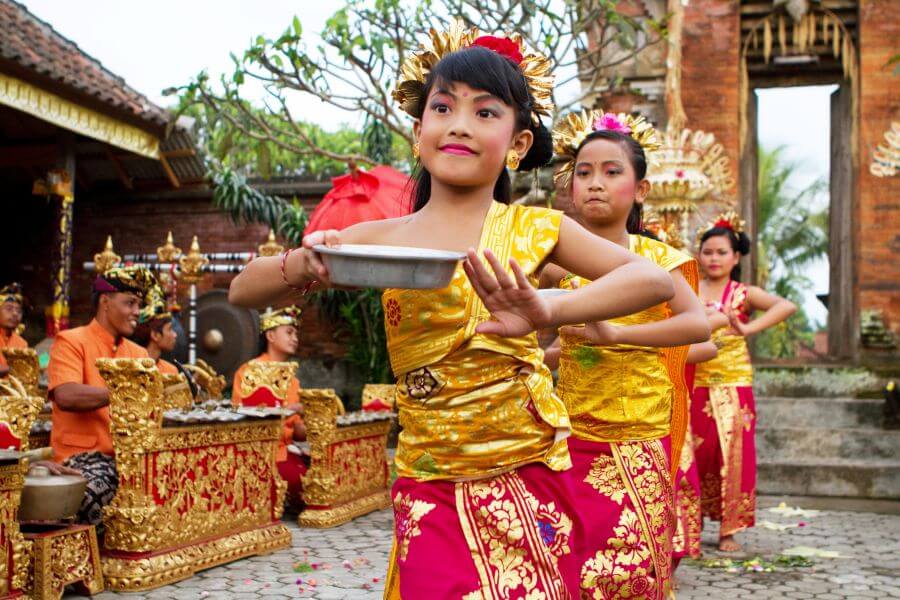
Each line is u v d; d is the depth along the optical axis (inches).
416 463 79.8
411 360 78.4
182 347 284.8
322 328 433.4
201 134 499.8
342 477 247.0
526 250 79.0
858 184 373.4
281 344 255.6
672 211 313.1
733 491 218.1
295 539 219.3
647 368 126.5
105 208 472.7
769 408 340.5
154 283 210.5
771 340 680.4
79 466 177.3
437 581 75.2
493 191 89.4
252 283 81.0
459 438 77.5
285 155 636.1
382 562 194.1
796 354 729.0
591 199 130.4
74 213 474.3
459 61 79.2
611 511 122.3
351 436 253.9
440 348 76.9
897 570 200.4
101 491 173.8
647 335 118.6
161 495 172.4
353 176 283.3
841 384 350.6
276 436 210.1
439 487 78.7
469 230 80.7
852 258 384.8
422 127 81.1
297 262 77.4
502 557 77.1
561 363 130.0
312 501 237.6
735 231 238.7
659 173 307.1
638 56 394.9
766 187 684.1
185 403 207.5
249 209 422.0
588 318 72.2
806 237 705.0
